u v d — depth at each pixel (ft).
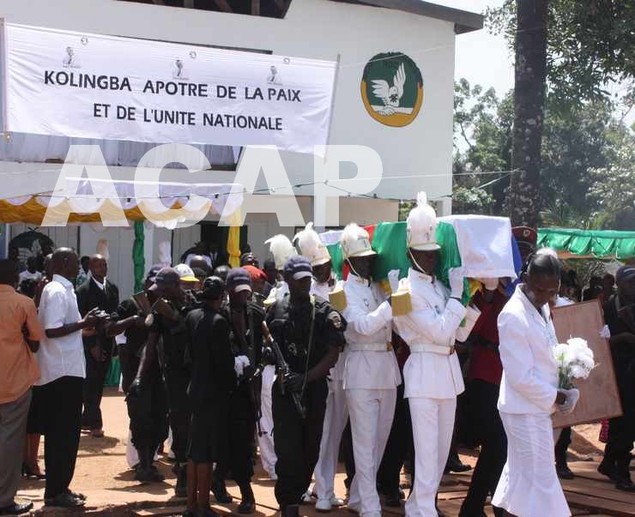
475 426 23.09
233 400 24.32
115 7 58.65
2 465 23.08
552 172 143.74
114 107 32.96
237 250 45.62
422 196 22.81
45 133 31.94
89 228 65.16
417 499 21.70
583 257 64.54
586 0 49.47
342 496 26.84
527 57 43.09
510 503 18.66
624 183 122.01
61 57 32.12
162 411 28.45
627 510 24.70
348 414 25.22
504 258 22.03
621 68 50.62
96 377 35.65
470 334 23.44
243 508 24.40
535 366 18.80
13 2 55.98
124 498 25.46
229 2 62.03
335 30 64.34
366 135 65.36
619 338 28.63
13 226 63.62
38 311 25.04
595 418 24.64
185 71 34.09
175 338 25.35
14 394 23.06
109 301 37.09
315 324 22.34
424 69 67.00
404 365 22.89
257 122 35.22
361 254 23.70
